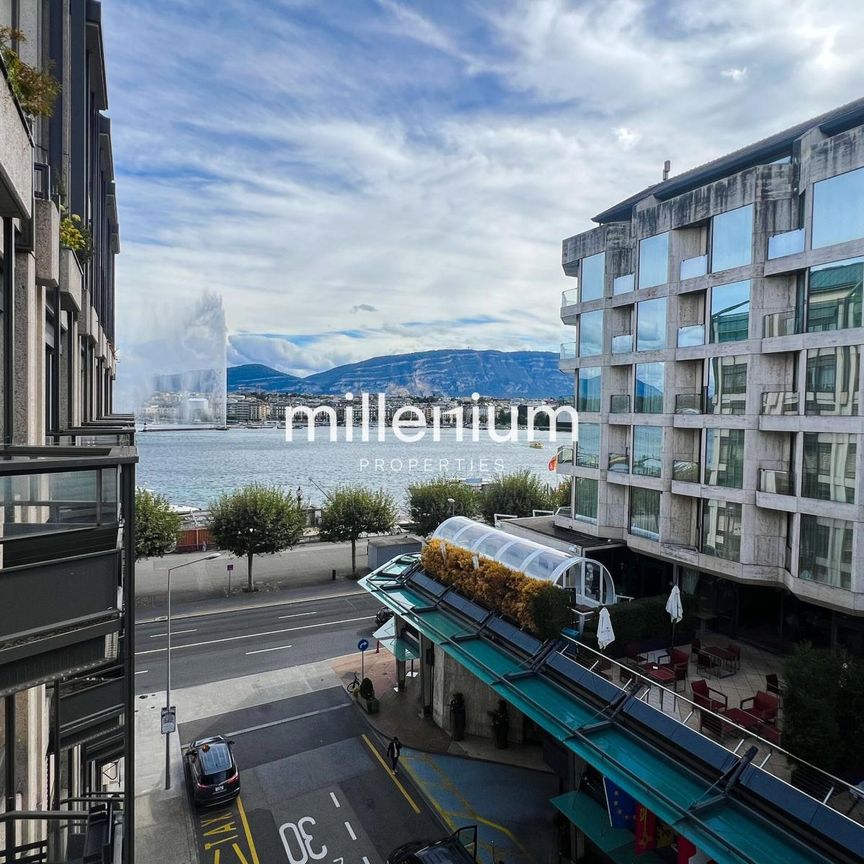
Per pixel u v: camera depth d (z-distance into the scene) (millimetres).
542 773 24016
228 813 21672
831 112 23484
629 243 30391
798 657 16500
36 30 12766
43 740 11562
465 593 26281
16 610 6535
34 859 8984
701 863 14094
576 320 34719
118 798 9570
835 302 20172
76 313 16688
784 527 22547
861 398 19047
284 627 39156
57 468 6496
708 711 15789
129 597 7277
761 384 22891
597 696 18422
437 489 58250
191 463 153500
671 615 21547
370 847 19984
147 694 30312
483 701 26719
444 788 23031
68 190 16906
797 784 14492
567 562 22703
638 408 28438
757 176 22906
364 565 53531
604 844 17156
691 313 26844
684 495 26062
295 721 27984
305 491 108000
